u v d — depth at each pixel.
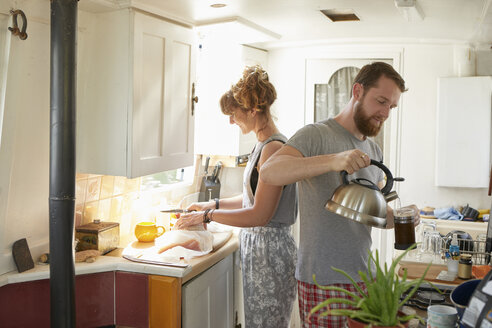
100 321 2.32
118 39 2.40
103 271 2.29
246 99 2.41
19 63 2.04
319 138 1.96
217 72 3.46
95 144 2.48
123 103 2.41
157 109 2.60
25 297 2.11
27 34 2.10
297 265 2.06
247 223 2.33
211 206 2.85
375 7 2.60
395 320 1.25
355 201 1.61
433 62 3.75
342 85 3.91
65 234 2.01
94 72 2.46
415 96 3.80
